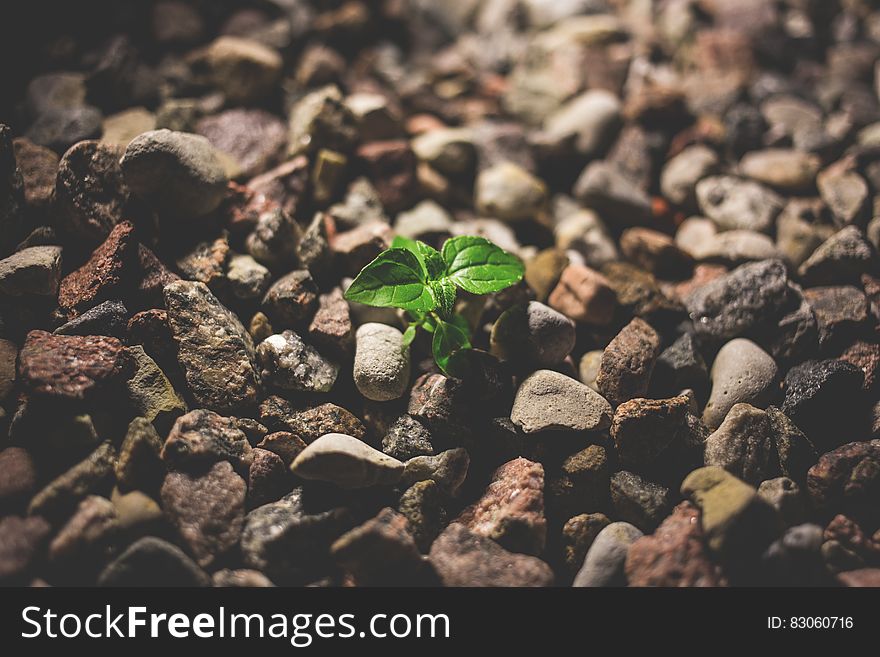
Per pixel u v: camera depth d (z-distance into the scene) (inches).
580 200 14.4
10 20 14.8
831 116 15.5
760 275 13.1
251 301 12.7
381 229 13.1
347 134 14.0
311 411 12.2
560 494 12.0
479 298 12.9
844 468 12.0
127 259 12.4
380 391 12.2
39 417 11.5
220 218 13.0
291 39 15.8
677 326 13.1
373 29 16.7
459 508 12.2
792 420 12.5
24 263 12.1
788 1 17.2
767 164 14.5
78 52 14.7
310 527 11.4
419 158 14.6
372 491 12.0
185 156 12.4
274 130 14.3
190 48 15.4
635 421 12.0
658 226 14.5
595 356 12.9
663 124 15.0
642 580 11.3
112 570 10.9
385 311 12.7
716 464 12.1
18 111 14.0
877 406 12.6
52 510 11.2
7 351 12.1
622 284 13.3
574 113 15.1
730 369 12.7
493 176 14.2
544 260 13.3
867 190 14.1
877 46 16.6
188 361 12.1
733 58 16.1
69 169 12.5
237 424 11.9
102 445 11.6
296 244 13.0
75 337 11.9
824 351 12.9
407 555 11.2
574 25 16.4
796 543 11.1
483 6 17.6
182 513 11.4
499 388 12.4
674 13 16.8
